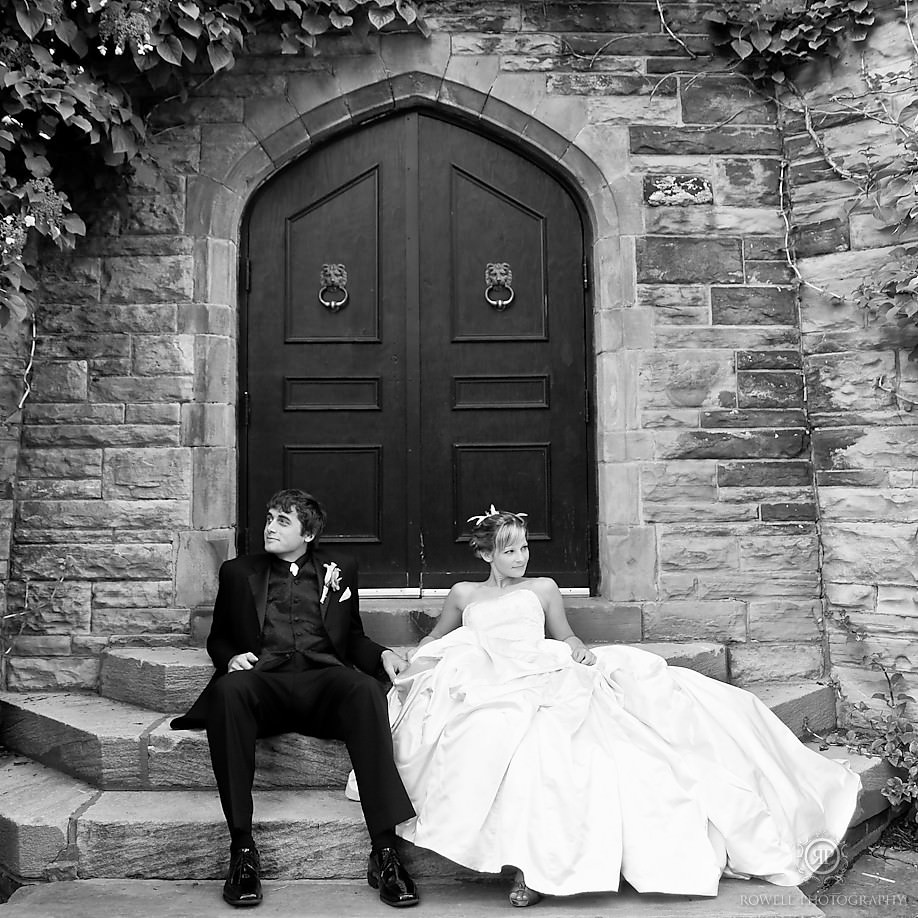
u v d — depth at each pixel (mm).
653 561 3947
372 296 4250
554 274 4234
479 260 4230
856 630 3805
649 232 4062
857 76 3939
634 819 2604
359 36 4094
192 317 3959
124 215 3990
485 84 4109
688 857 2562
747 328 4031
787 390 4012
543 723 2756
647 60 4141
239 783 2691
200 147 4047
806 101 4051
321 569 3273
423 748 2779
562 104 4113
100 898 2652
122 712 3449
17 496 3865
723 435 3990
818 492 3953
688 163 4102
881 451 3795
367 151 4242
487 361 4238
